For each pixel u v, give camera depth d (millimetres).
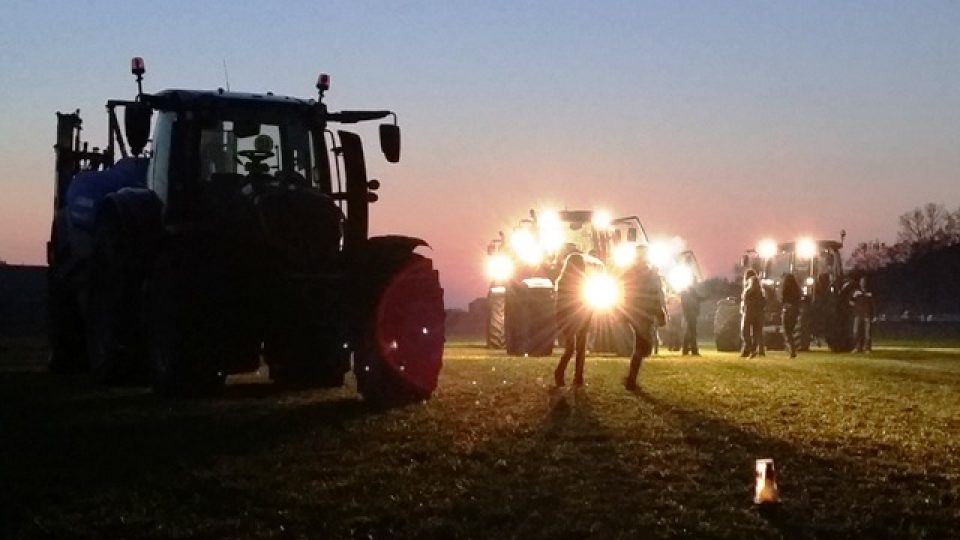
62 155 22391
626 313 18609
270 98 17531
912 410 16500
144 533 9055
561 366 18953
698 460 11992
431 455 12039
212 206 16859
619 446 12711
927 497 10414
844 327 36969
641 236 32906
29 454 12055
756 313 30781
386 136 16984
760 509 9852
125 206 17297
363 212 17125
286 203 16422
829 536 9141
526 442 12883
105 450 12266
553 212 32219
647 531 9188
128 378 18875
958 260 131000
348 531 9164
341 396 17375
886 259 136375
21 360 27953
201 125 17109
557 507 9938
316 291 16891
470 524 9375
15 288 60312
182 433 13359
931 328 73312
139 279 17938
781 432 13891
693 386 19406
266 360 18203
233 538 8953
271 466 11414
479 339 53344
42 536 8969
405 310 16328
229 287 16547
